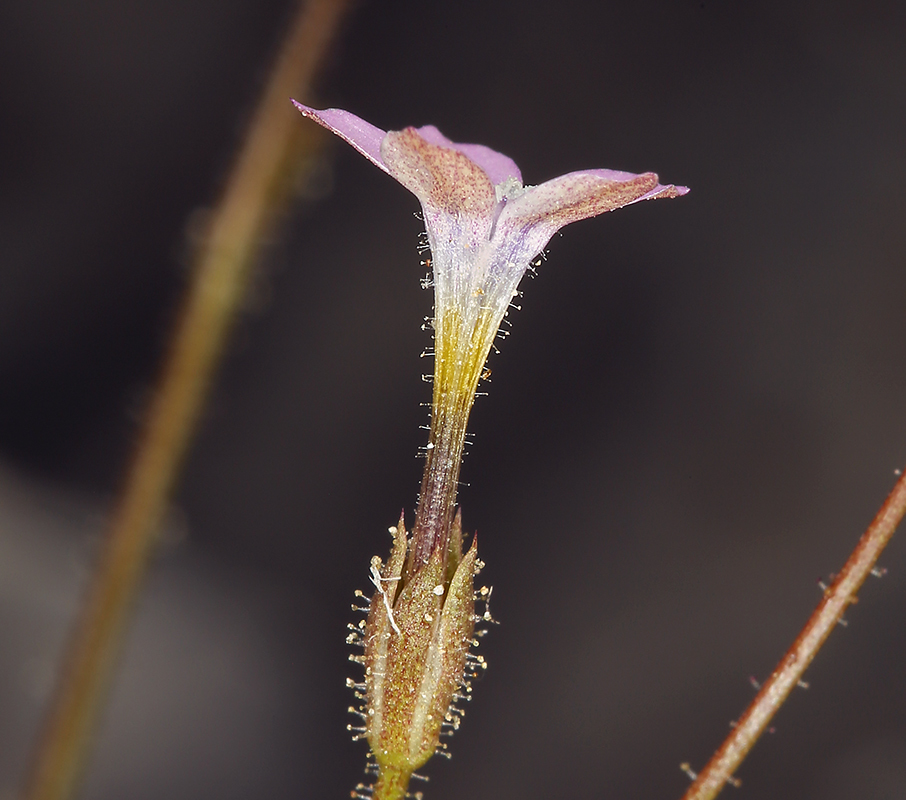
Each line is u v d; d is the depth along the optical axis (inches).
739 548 3.7
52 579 3.2
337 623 3.6
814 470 3.7
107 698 2.4
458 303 2.1
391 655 2.1
